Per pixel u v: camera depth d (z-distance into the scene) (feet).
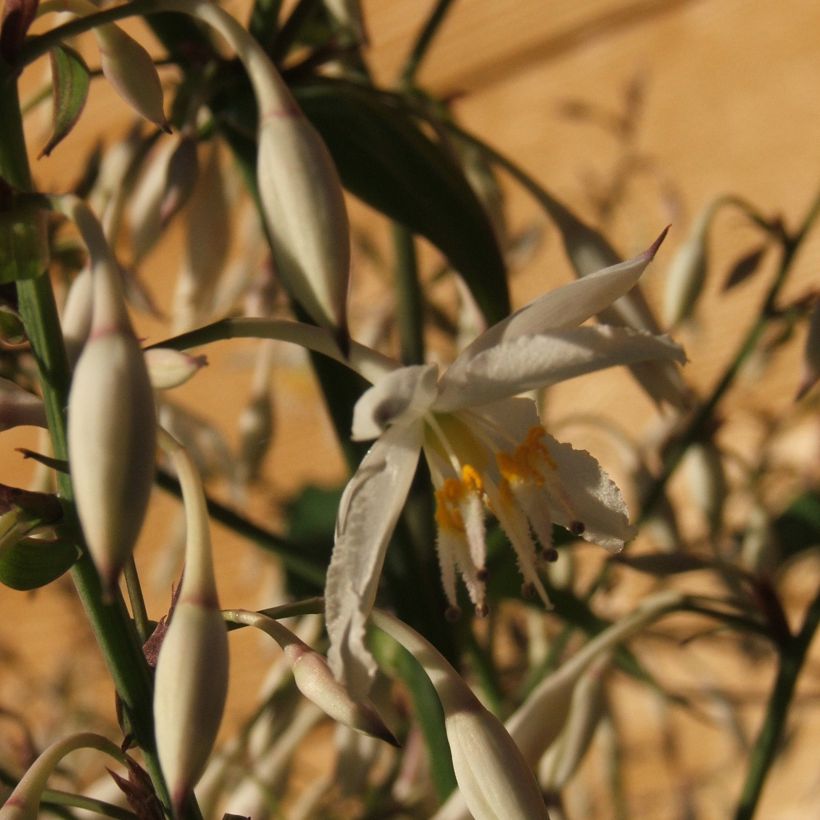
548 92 1.53
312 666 0.76
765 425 1.28
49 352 0.77
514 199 1.51
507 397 0.79
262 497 1.50
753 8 1.44
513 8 1.54
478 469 0.78
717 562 0.90
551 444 0.79
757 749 0.89
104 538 0.72
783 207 1.39
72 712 1.34
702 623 1.29
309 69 0.89
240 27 0.78
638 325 0.85
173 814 0.76
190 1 0.78
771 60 1.42
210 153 0.97
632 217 1.44
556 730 0.86
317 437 1.54
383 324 1.19
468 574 0.78
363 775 0.99
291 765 0.97
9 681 1.58
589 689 0.91
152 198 0.94
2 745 1.24
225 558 1.56
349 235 0.76
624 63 1.50
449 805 0.83
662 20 1.49
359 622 0.75
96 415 0.73
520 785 0.77
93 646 1.49
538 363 0.76
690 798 1.24
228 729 1.53
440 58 1.57
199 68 0.88
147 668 0.77
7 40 0.77
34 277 0.76
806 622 0.89
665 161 1.45
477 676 0.94
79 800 0.78
